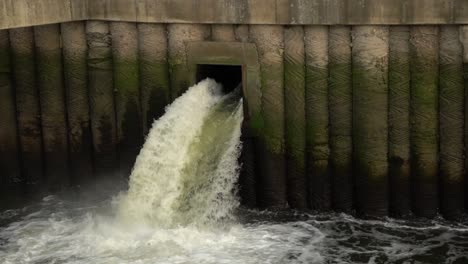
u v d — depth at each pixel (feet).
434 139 54.80
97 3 57.88
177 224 54.54
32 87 60.59
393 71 54.29
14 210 59.16
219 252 51.26
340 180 56.54
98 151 60.44
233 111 58.13
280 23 54.90
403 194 55.83
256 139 57.21
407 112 54.75
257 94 56.54
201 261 50.03
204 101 58.08
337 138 55.98
